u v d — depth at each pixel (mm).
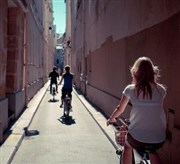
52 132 11016
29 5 19219
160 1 6898
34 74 24953
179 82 5910
